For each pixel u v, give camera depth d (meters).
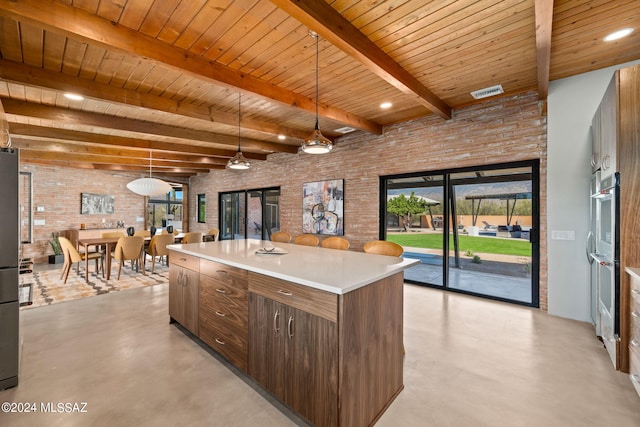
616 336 2.17
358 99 3.70
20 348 2.31
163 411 1.76
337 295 1.48
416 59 2.71
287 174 6.57
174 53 2.42
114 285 4.73
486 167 3.88
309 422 1.64
